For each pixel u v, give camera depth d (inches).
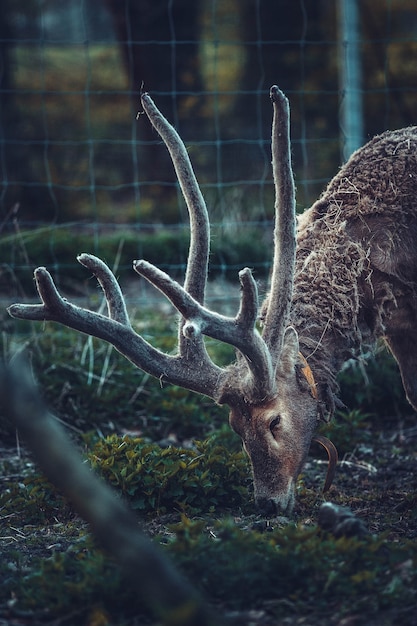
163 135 315.9
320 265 326.3
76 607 229.0
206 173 1011.3
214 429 444.1
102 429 450.9
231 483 340.8
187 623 187.2
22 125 1086.4
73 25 1304.1
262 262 687.7
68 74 1196.5
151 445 354.3
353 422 434.9
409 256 332.2
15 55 1083.9
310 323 317.7
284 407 297.7
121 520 187.0
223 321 276.4
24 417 180.9
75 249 661.9
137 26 1024.2
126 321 298.7
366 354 333.7
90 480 185.8
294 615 222.2
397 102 937.5
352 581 228.8
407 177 337.4
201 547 239.5
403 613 217.8
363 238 331.6
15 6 1133.1
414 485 372.8
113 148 1055.6
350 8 574.2
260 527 293.6
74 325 289.0
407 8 1010.7
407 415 474.6
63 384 471.8
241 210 793.6
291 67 1081.4
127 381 482.0
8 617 229.3
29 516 332.8
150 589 188.4
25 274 596.1
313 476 387.5
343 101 581.3
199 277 312.5
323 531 253.3
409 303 335.0
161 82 1041.5
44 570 245.6
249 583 230.8
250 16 1092.5
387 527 307.6
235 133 1047.6
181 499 333.7
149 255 690.2
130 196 1024.2
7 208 947.3
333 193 342.3
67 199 993.5
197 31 1061.1
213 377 297.4
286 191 298.8
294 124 1047.0
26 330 527.2
